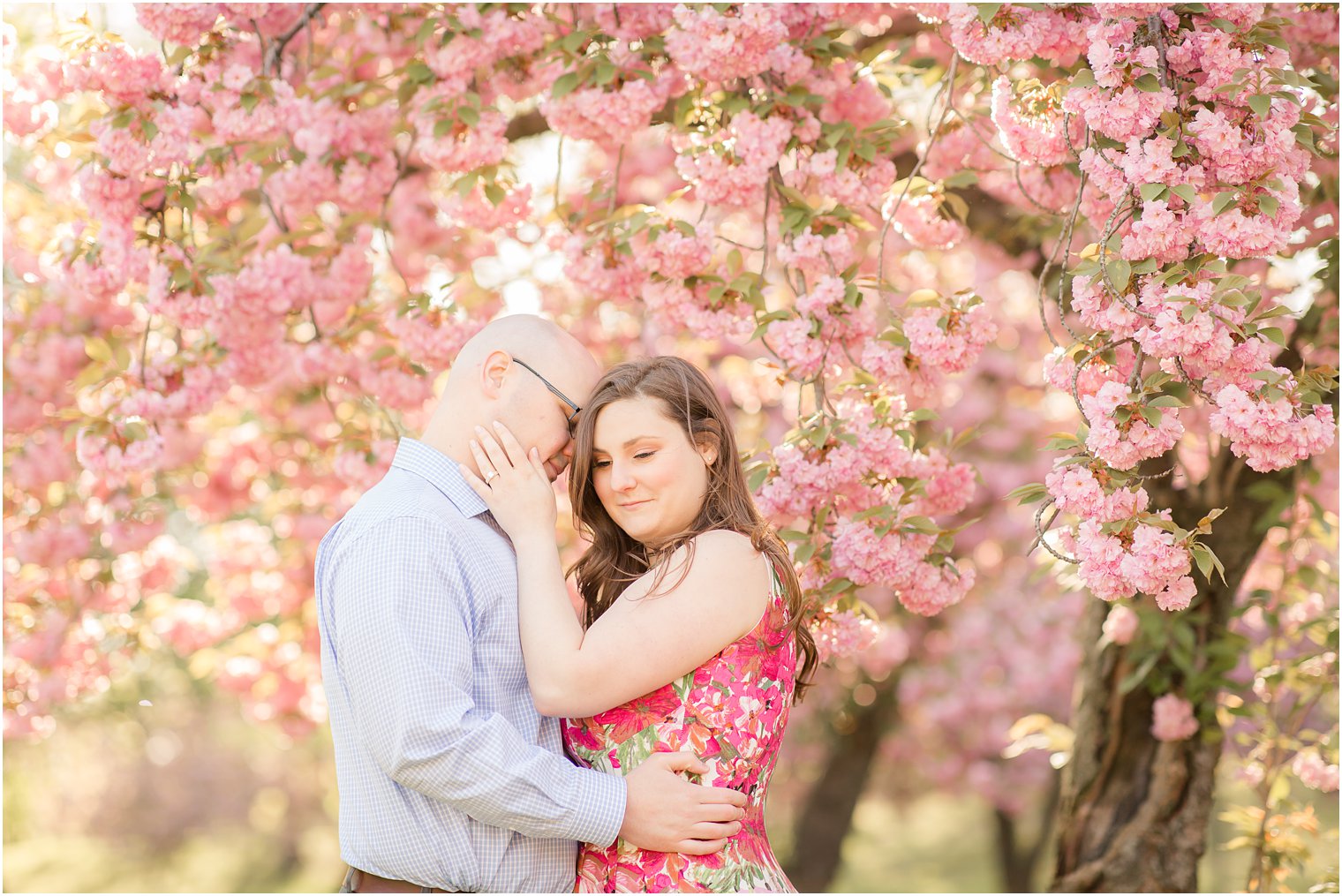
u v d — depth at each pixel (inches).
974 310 103.2
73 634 185.8
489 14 120.7
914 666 300.7
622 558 90.8
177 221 143.0
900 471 104.7
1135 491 83.4
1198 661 135.2
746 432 219.8
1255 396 80.4
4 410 166.4
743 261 110.7
